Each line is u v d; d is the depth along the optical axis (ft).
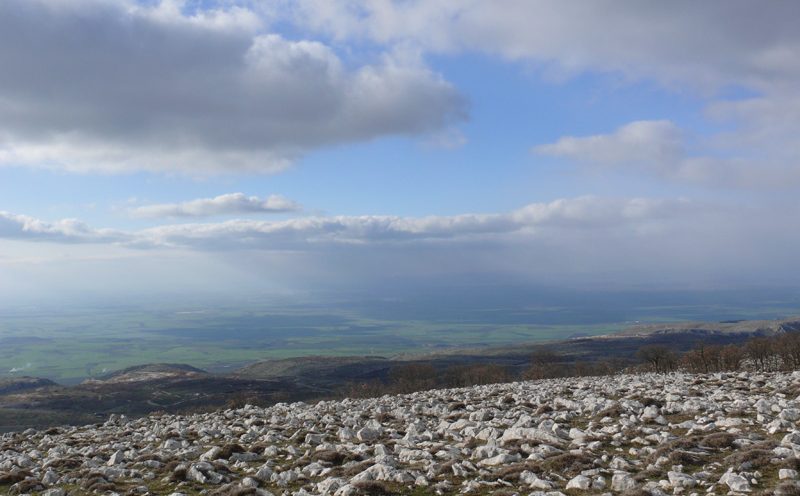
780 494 45.37
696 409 88.99
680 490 49.60
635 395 114.93
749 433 68.03
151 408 466.29
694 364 296.10
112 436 117.80
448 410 119.75
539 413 103.24
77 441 114.21
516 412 105.50
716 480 51.83
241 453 82.38
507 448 71.36
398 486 59.00
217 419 136.56
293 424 113.50
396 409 124.77
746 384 123.65
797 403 85.76
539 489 54.65
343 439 92.38
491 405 118.21
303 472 70.23
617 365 410.11
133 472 75.56
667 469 57.36
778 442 60.90
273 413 141.08
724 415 83.41
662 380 150.41
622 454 65.98
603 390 130.21
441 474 62.69
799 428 68.69
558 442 72.95
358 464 69.10
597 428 82.74
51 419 405.59
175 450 91.45
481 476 60.39
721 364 287.28
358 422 109.91
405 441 84.99
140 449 96.48
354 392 383.65
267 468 70.64
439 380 401.70
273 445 88.74
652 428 77.77
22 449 110.11
